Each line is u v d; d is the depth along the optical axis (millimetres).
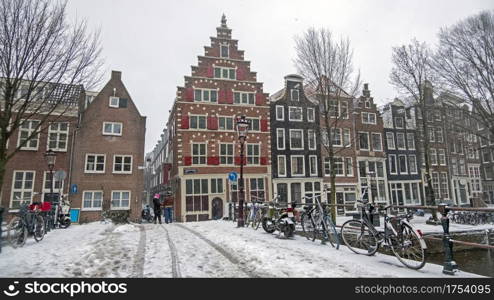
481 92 14992
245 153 25766
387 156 31875
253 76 27688
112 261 5762
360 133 30359
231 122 26031
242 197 12039
